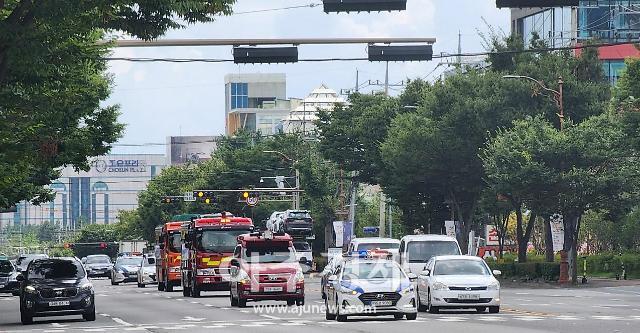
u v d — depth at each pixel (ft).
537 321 175.01
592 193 354.54
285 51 180.14
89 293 205.46
